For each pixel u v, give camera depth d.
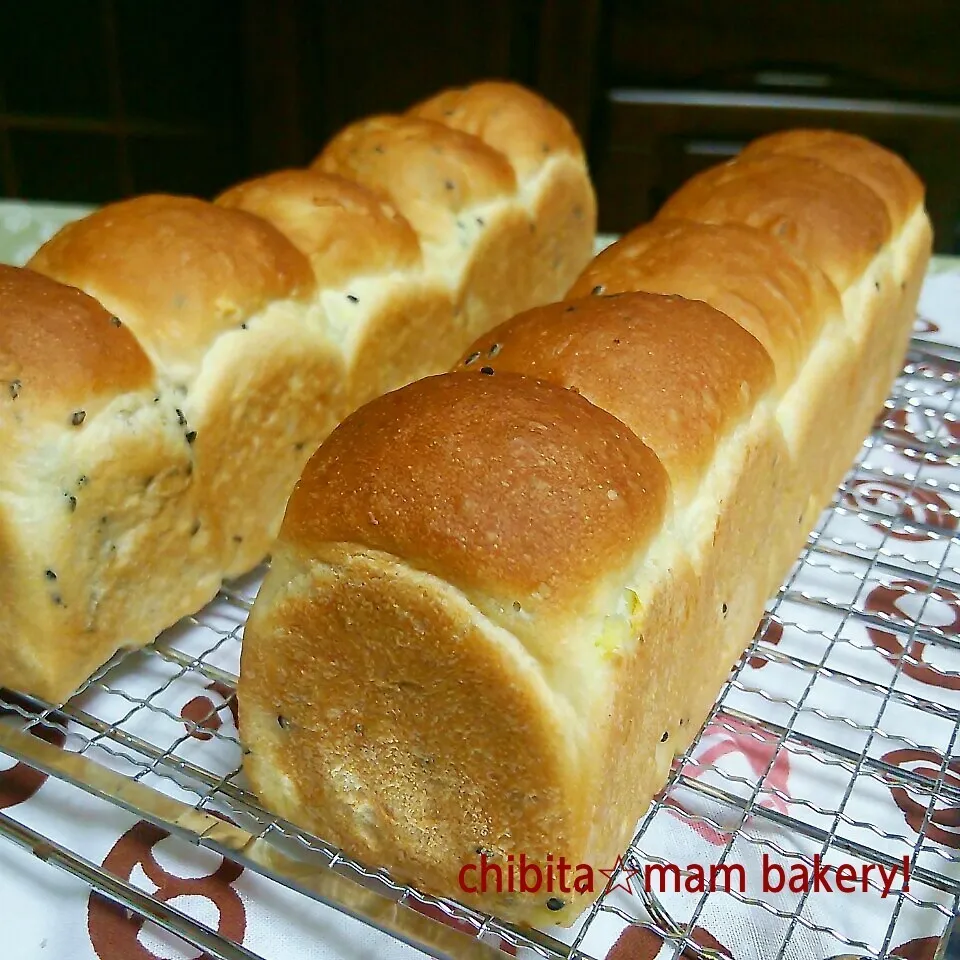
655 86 0.73
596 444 0.20
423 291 0.35
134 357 0.25
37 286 0.25
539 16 0.70
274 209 0.32
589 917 0.19
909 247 0.37
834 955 0.20
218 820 0.20
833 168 0.35
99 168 0.81
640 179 0.76
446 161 0.37
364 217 0.33
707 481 0.23
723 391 0.24
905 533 0.32
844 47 0.69
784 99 0.71
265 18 0.71
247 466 0.29
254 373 0.28
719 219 0.32
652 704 0.21
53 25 0.75
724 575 0.24
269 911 0.21
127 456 0.24
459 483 0.18
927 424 0.38
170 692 0.26
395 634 0.19
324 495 0.19
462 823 0.20
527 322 0.24
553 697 0.18
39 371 0.23
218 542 0.29
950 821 0.23
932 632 0.27
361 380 0.33
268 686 0.21
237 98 0.77
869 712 0.26
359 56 0.74
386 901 0.18
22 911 0.21
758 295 0.27
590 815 0.19
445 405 0.19
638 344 0.23
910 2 0.67
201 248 0.27
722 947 0.20
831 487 0.33
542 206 0.41
